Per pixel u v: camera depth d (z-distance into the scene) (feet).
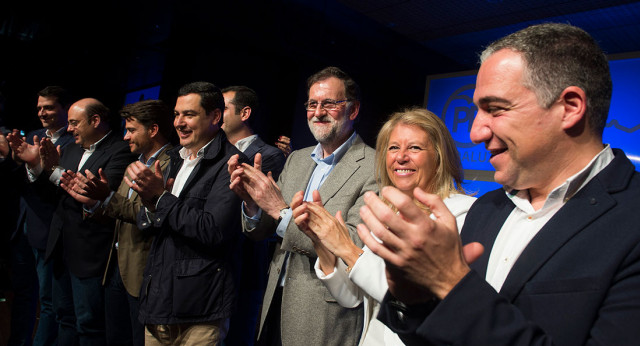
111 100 16.83
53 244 7.86
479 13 13.52
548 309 1.90
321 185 5.52
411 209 1.51
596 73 1.97
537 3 12.36
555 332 1.85
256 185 5.03
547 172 2.10
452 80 13.71
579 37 1.98
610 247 1.85
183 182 6.39
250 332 7.80
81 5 13.84
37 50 15.30
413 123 4.26
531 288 1.97
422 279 1.62
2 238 12.60
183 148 6.82
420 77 18.04
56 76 16.08
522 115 1.97
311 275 4.87
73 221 7.41
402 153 4.17
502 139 2.04
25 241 9.27
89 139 8.78
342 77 5.90
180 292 5.35
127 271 6.52
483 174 12.43
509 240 2.33
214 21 12.80
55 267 7.89
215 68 14.73
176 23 12.84
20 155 8.09
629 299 1.73
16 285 9.30
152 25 13.39
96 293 7.37
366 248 3.40
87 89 16.43
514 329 1.57
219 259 5.59
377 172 4.60
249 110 8.65
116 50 14.92
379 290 3.15
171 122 8.05
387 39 15.94
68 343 7.89
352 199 5.11
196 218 5.35
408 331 1.75
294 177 6.07
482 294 1.59
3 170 9.71
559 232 2.01
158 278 5.49
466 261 1.69
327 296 4.75
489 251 2.39
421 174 4.13
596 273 1.83
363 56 16.14
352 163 5.40
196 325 5.46
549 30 2.01
